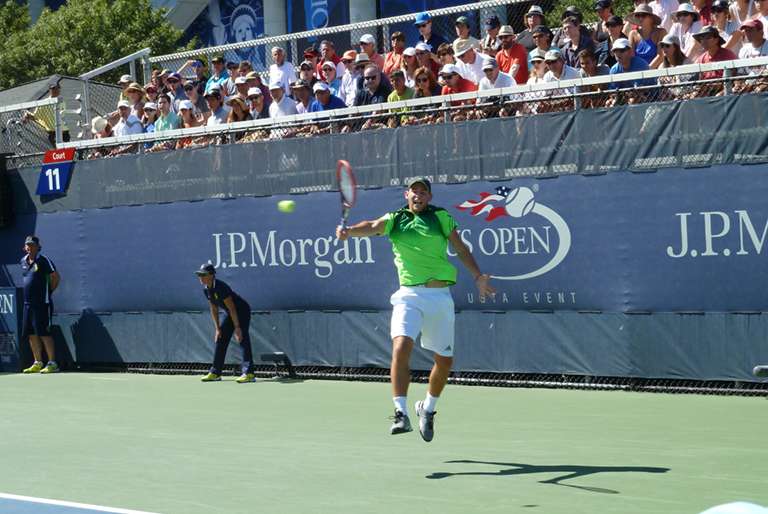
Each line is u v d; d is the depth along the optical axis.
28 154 25.05
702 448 12.12
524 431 13.79
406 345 11.29
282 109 22.70
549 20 32.12
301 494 10.26
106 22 46.97
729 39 18.64
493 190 18.56
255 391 19.28
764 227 15.93
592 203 17.52
